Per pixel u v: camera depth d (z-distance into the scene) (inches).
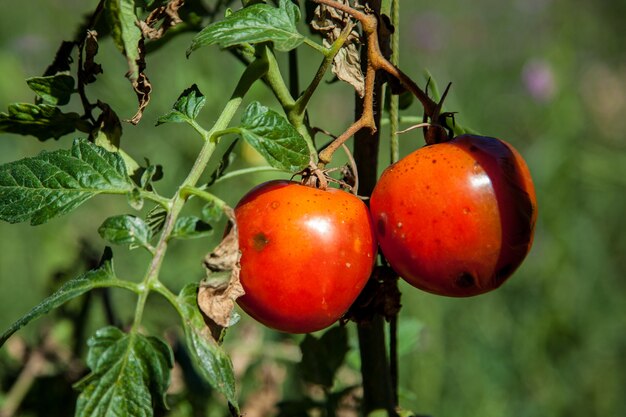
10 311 48.8
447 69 86.0
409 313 52.0
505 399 54.0
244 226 25.7
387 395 30.0
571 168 64.7
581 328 59.1
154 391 23.4
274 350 36.8
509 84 83.7
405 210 26.0
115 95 47.7
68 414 34.7
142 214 49.1
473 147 26.2
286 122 25.2
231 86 50.9
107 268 23.9
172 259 45.9
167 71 51.5
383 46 27.6
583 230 63.3
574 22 85.9
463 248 25.9
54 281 37.7
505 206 25.9
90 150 25.1
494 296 58.6
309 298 25.6
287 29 25.9
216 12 31.0
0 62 48.9
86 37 27.4
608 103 80.6
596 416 55.6
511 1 93.4
